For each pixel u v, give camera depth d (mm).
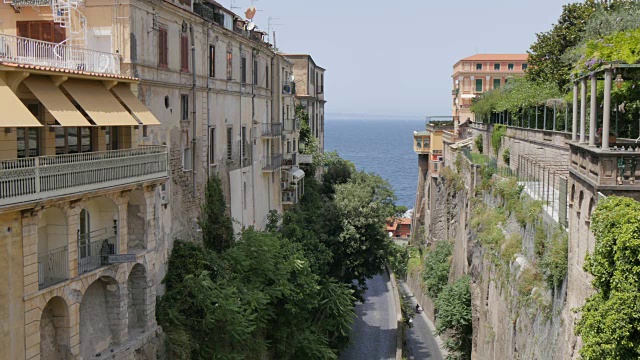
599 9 45438
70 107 23797
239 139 45500
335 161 73188
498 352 38062
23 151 24031
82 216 26500
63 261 23875
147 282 29062
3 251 20922
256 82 49906
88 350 25938
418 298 74438
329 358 43656
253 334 36531
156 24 31797
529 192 39344
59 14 29109
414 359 54594
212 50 39906
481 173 54344
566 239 27281
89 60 28391
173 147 34125
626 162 21125
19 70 21953
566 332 25234
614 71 26188
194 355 31734
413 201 179750
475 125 82438
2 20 29703
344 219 54688
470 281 50875
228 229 40594
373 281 76500
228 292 32344
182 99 35625
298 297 39844
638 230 18000
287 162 57875
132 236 29047
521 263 34281
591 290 22281
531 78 62719
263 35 54500
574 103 26938
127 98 28016
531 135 50969
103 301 27188
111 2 29062
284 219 53125
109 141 28688
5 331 21062
